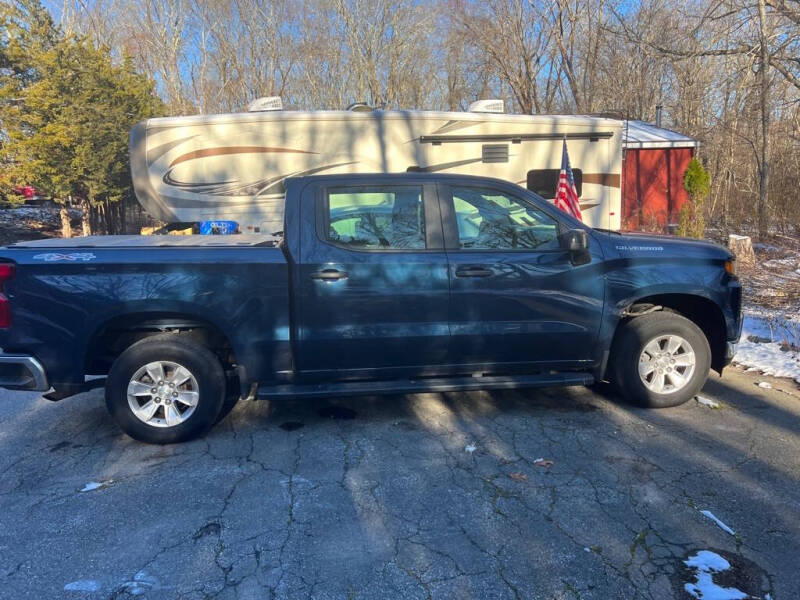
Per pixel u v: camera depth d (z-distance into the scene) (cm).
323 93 3038
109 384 412
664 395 471
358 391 429
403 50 2827
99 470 385
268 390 427
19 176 1380
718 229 1539
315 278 417
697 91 1823
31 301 397
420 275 427
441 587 266
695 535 302
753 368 577
